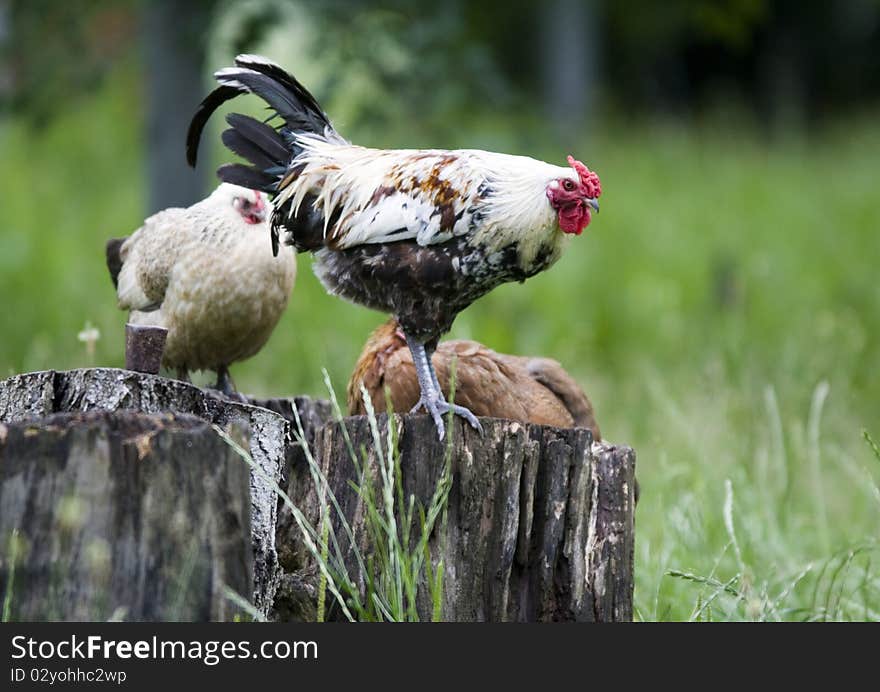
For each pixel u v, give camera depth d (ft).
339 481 25.94
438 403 26.09
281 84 29.30
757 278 72.95
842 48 139.74
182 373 35.32
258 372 52.19
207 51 53.16
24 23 56.85
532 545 25.81
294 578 25.67
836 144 122.72
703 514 34.32
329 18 51.88
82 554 20.79
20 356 51.08
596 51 126.21
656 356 60.34
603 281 72.28
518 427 25.57
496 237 26.76
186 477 21.25
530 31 119.75
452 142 55.26
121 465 21.03
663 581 31.68
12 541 20.68
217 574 21.35
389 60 53.83
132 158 87.81
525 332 59.36
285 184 28.40
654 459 41.68
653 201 94.63
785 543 35.19
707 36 131.54
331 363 46.80
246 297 33.04
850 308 65.46
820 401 38.32
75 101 61.05
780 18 136.46
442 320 27.84
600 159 108.78
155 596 20.98
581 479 25.91
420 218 26.61
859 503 39.75
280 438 25.57
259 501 24.97
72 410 23.97
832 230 87.40
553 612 25.72
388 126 53.72
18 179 83.05
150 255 33.47
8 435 20.97
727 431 41.81
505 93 56.24
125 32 61.62
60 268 64.85
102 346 47.44
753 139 126.00
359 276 27.58
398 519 25.17
